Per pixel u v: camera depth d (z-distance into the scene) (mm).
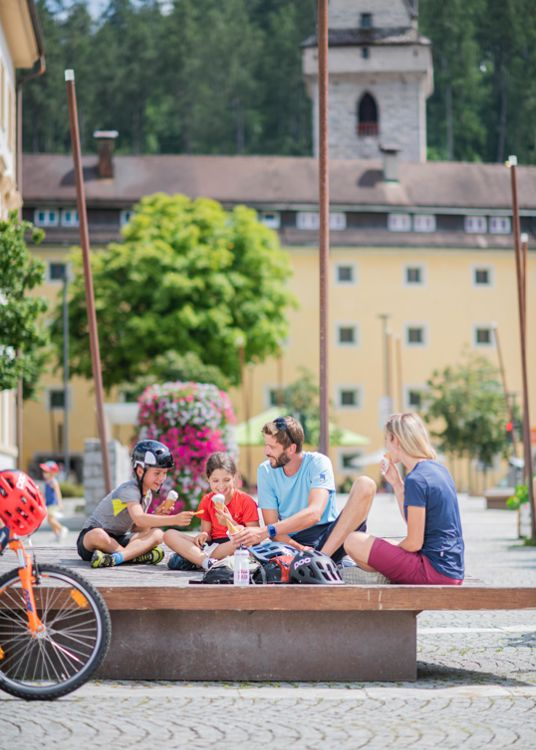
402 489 8930
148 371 60594
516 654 9703
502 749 6309
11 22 33156
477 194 82875
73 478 72000
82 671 7523
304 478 9641
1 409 33875
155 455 9875
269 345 64000
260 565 8688
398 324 80062
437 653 9766
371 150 97562
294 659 8375
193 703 7496
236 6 125250
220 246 62844
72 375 63594
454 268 80750
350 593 8094
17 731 6672
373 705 7480
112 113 120062
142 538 9914
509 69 120750
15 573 7707
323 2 16734
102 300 61750
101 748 6289
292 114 122500
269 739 6527
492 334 80750
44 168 80562
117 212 79188
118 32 122688
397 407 79188
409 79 97688
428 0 120438
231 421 27594
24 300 21375
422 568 8414
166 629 8359
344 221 80812
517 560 19391
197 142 121000
